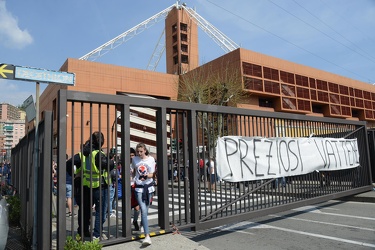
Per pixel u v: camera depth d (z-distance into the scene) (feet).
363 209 27.22
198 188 18.93
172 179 17.57
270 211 22.24
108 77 120.98
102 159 17.89
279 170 23.36
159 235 16.72
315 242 17.97
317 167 26.84
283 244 17.76
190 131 18.93
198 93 84.33
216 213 19.43
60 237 13.48
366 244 17.25
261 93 116.47
